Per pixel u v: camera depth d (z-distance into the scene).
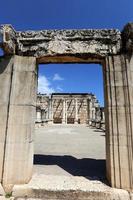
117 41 5.21
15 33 5.29
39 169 5.82
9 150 4.76
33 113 5.30
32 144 5.16
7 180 4.63
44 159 7.14
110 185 4.60
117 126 4.79
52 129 22.80
